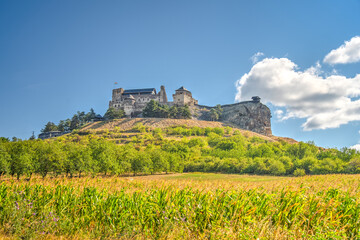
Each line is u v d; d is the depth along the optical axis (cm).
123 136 15950
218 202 1241
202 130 18738
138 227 1117
